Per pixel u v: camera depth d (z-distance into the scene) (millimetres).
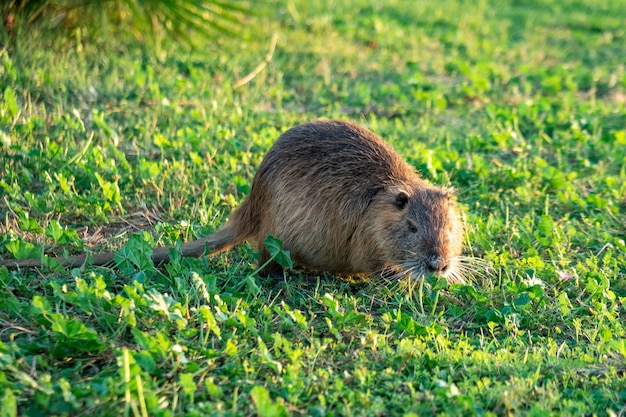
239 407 5043
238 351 5613
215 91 11555
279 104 11383
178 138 9625
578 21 18938
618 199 9031
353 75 13297
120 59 12164
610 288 7094
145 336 5328
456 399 5066
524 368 5594
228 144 9656
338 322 6121
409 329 6102
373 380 5422
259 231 7406
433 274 6801
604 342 6043
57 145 9008
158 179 8766
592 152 10398
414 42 15578
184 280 6375
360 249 7160
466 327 6430
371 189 7172
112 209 8086
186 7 13273
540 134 10719
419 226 6887
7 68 10281
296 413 5016
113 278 6656
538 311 6617
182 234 7691
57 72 10977
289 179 7172
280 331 6062
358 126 7637
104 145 9344
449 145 10211
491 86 13203
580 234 7984
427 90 12578
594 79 13703
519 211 8688
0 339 5562
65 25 12336
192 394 4957
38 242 7309
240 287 6723
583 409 5141
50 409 4785
